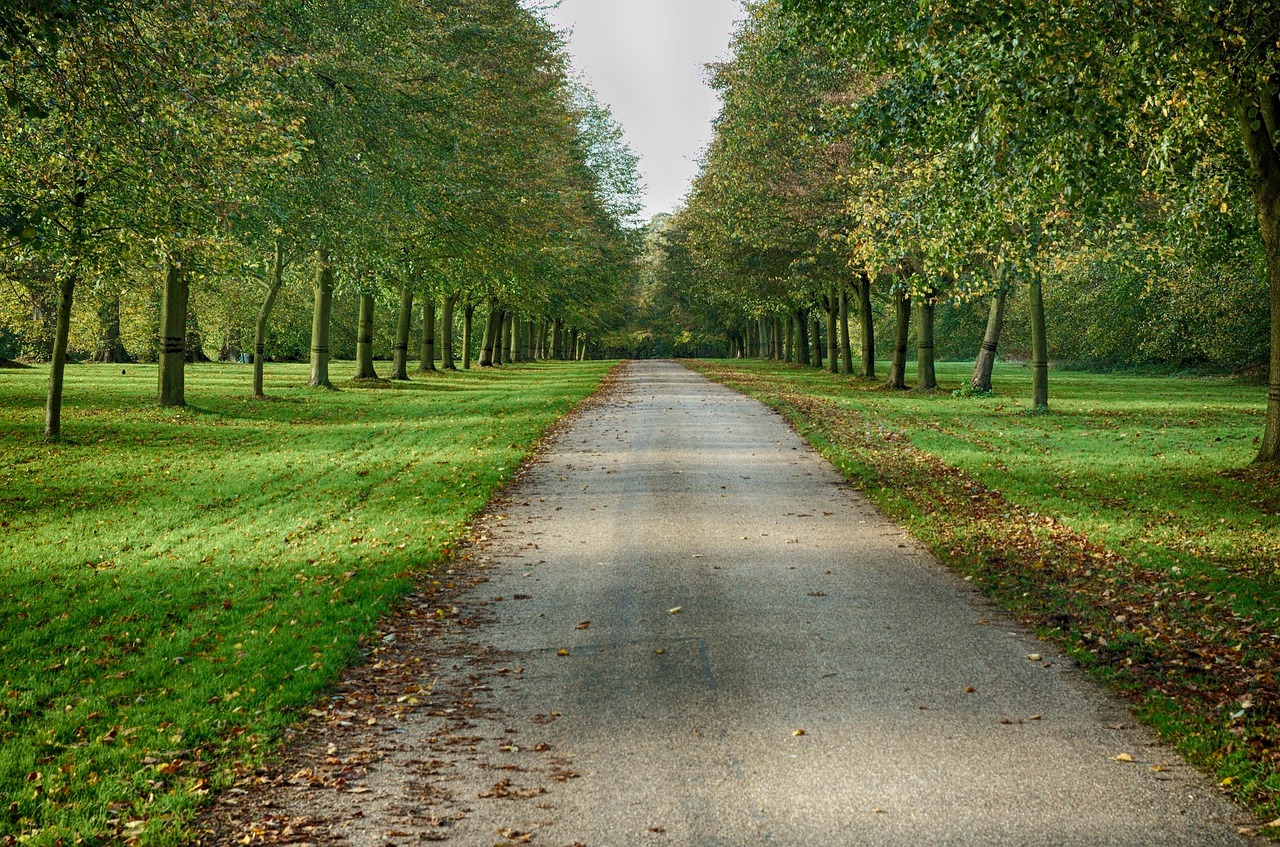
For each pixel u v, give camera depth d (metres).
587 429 22.88
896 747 5.94
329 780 5.64
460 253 30.66
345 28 20.98
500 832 5.01
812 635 8.12
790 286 38.72
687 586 9.64
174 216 16.89
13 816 5.18
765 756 5.84
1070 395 35.75
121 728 6.31
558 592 9.56
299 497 15.05
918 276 15.62
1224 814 5.07
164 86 11.56
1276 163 14.45
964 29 11.35
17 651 7.94
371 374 39.38
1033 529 11.95
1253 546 10.66
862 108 13.30
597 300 61.12
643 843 4.88
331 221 22.66
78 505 14.52
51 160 14.05
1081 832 4.91
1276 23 10.80
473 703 6.81
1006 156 11.81
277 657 7.67
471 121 28.12
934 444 20.03
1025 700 6.67
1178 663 7.20
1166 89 10.77
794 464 17.30
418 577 10.18
